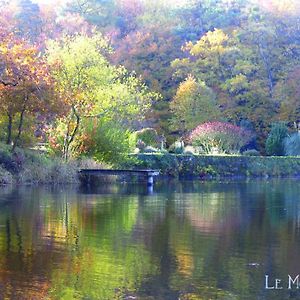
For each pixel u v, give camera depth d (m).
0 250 9.68
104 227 12.11
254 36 53.66
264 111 48.69
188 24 59.72
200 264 8.93
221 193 21.05
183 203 17.08
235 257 9.42
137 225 12.47
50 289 7.54
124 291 7.52
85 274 8.24
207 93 45.19
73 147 26.67
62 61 27.11
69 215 13.83
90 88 27.62
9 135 24.58
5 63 22.55
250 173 34.59
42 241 10.47
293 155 40.62
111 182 25.89
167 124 46.56
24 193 19.05
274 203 17.41
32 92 23.06
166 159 32.09
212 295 7.45
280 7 56.78
